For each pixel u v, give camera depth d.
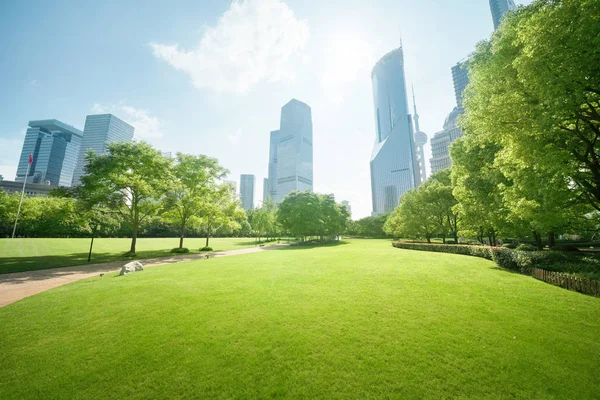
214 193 34.59
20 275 14.75
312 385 4.21
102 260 21.50
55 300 8.81
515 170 12.41
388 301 8.32
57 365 4.88
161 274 13.48
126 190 25.06
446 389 4.09
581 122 9.95
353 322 6.63
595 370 4.54
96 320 6.99
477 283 10.45
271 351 5.25
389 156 169.50
